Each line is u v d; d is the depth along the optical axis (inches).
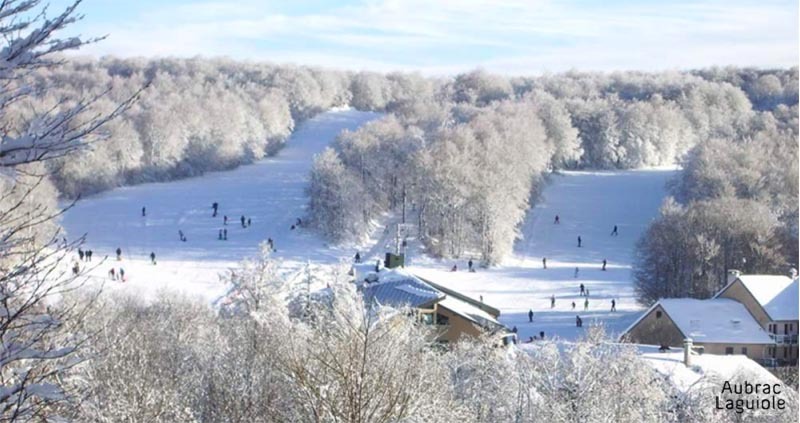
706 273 3890.3
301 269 1963.6
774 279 2800.2
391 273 2294.5
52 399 450.0
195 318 2119.8
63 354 450.9
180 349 1334.9
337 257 4653.1
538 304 3833.7
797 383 2020.2
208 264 4303.6
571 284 4259.4
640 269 4099.4
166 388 973.2
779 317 2642.7
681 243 3897.6
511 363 1467.8
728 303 2768.2
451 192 4913.9
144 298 3041.3
